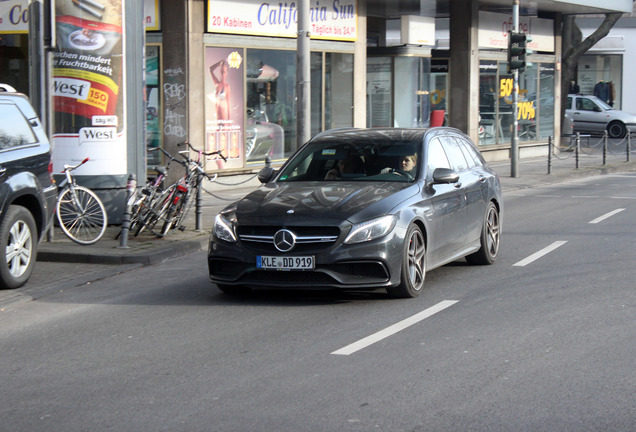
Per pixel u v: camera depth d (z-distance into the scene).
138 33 13.84
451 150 9.93
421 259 8.57
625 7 31.52
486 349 6.53
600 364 6.09
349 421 5.01
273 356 6.46
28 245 9.45
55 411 5.35
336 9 21.42
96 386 5.86
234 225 8.19
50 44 11.89
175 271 10.31
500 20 28.23
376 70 25.62
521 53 21.80
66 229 11.66
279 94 19.88
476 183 10.02
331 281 7.92
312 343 6.80
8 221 9.09
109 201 13.62
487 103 27.86
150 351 6.74
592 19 46.31
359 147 9.39
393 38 27.38
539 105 30.97
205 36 17.61
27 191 9.38
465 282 9.23
